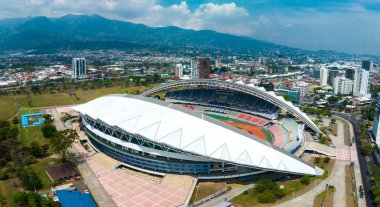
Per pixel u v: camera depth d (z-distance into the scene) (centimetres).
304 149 17988
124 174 14512
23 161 15288
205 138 14262
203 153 13525
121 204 11725
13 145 17400
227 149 13875
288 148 17500
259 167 13512
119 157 15938
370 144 19138
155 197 12288
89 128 18000
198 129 14788
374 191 12419
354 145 19688
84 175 14250
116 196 12350
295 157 14738
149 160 14612
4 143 17212
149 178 14150
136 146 14962
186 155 14012
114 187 13138
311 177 14300
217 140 14238
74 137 16400
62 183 13438
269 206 11606
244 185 13638
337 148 19000
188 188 12988
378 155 17850
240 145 14225
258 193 12588
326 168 15638
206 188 13250
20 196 11488
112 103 19300
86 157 16400
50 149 17625
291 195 12500
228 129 15012
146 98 18850
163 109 16562
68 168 14762
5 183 13412
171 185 13300
